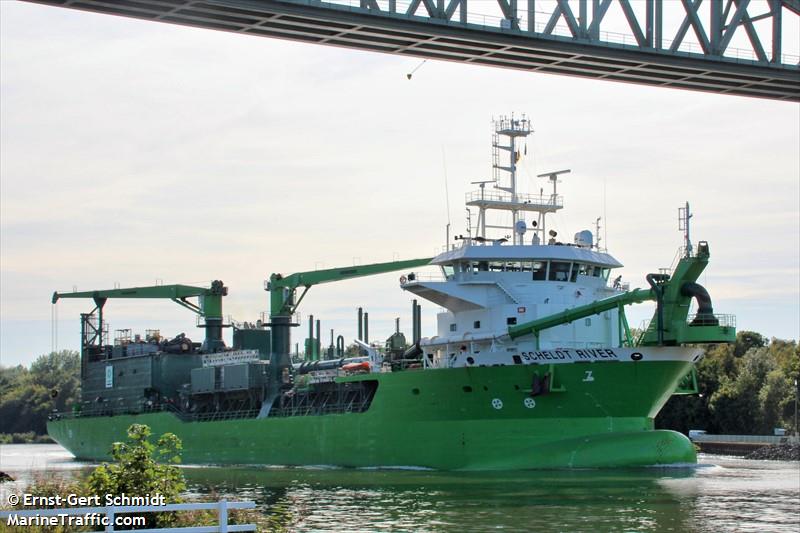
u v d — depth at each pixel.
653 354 55.31
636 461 56.00
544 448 56.72
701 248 53.47
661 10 41.31
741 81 43.69
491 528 37.88
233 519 30.41
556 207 64.50
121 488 28.39
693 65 41.81
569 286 60.72
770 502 44.22
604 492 47.34
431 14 38.22
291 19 36.94
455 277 62.44
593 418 56.59
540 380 56.19
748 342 122.44
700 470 56.69
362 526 38.69
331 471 62.25
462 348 62.34
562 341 59.09
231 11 36.09
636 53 40.94
